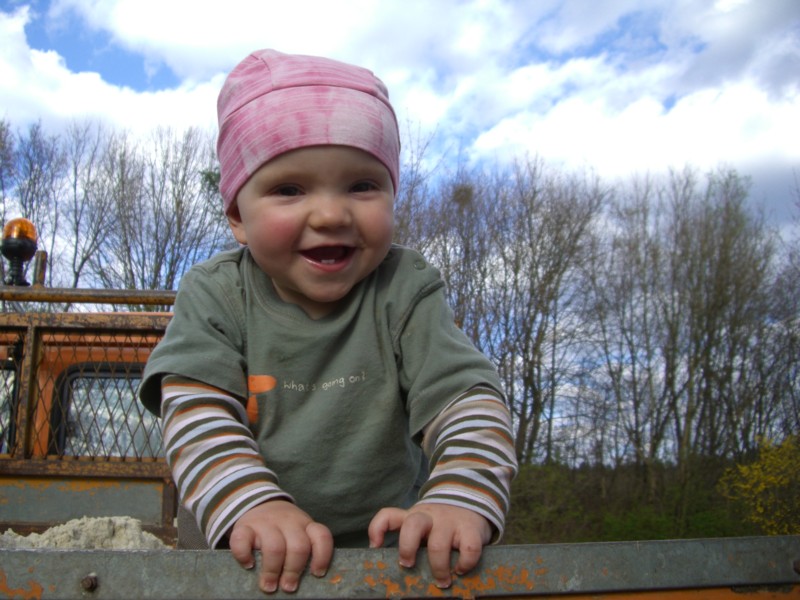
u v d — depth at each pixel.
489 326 9.21
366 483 0.59
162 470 1.31
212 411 0.52
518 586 0.41
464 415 0.53
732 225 10.37
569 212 9.79
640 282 10.24
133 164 9.41
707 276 10.18
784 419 9.71
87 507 1.30
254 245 0.57
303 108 0.56
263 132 0.56
